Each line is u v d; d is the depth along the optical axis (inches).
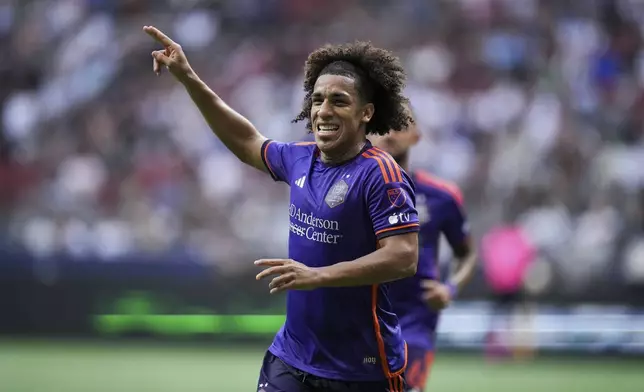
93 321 1927.9
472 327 1851.6
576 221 2048.5
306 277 554.3
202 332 1907.0
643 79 2561.5
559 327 1851.6
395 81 615.2
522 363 1809.8
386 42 2640.3
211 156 2277.3
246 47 2652.6
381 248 580.1
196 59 2632.9
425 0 2753.4
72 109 2450.8
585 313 1855.3
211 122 671.8
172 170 2251.5
